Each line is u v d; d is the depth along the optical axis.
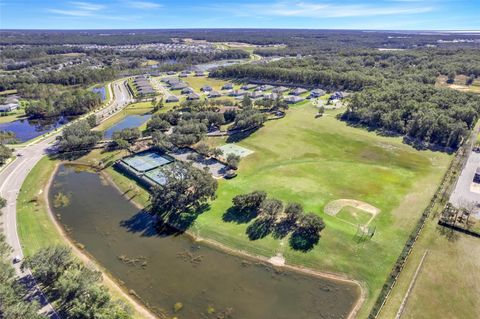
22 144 119.12
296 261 61.38
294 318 50.59
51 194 87.44
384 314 49.66
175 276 59.31
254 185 87.19
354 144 112.56
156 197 77.69
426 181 86.50
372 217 72.06
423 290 53.47
